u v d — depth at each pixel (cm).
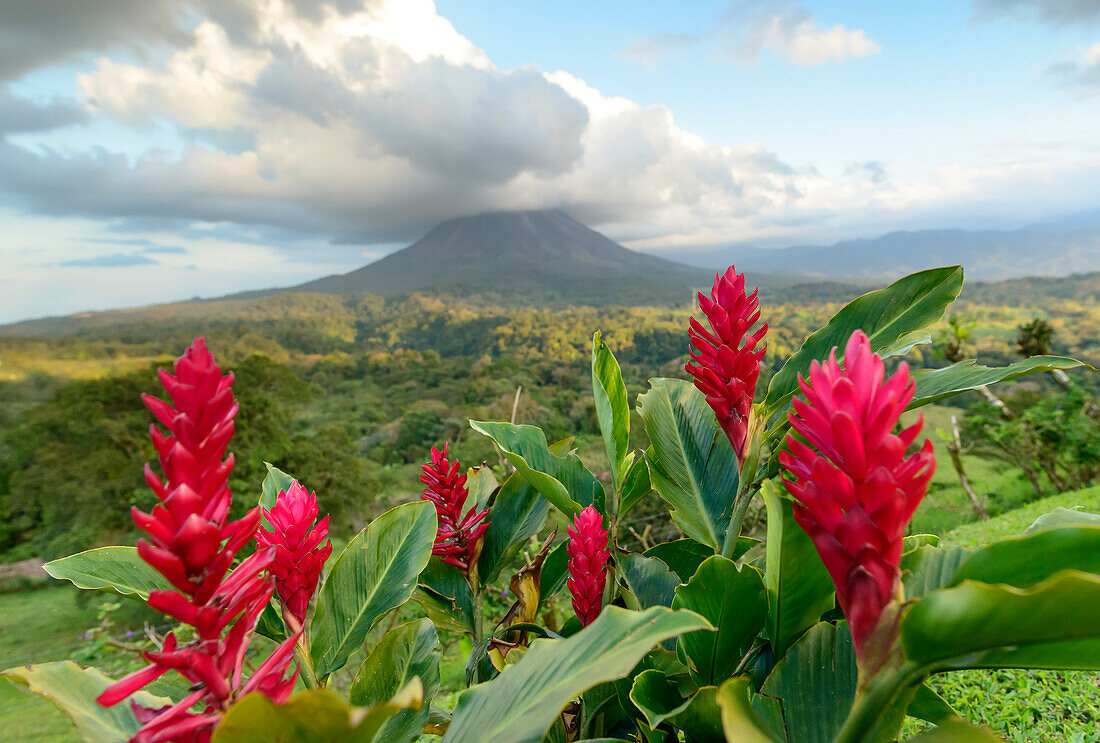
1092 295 16925
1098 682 319
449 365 11362
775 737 112
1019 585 106
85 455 2711
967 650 90
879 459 91
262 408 2709
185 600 90
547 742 167
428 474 202
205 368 93
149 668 90
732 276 169
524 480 233
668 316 18062
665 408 220
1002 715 301
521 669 113
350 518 2716
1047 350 1628
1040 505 908
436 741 278
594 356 194
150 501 2506
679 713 122
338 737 90
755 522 675
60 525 2523
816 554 126
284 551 139
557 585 224
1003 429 1662
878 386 94
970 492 1458
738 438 168
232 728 85
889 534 91
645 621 98
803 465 100
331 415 7375
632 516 855
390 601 170
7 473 2848
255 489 2420
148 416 2853
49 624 2314
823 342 191
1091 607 77
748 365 164
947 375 160
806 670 131
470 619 215
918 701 128
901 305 184
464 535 204
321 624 171
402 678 161
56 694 110
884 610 93
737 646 149
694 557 205
